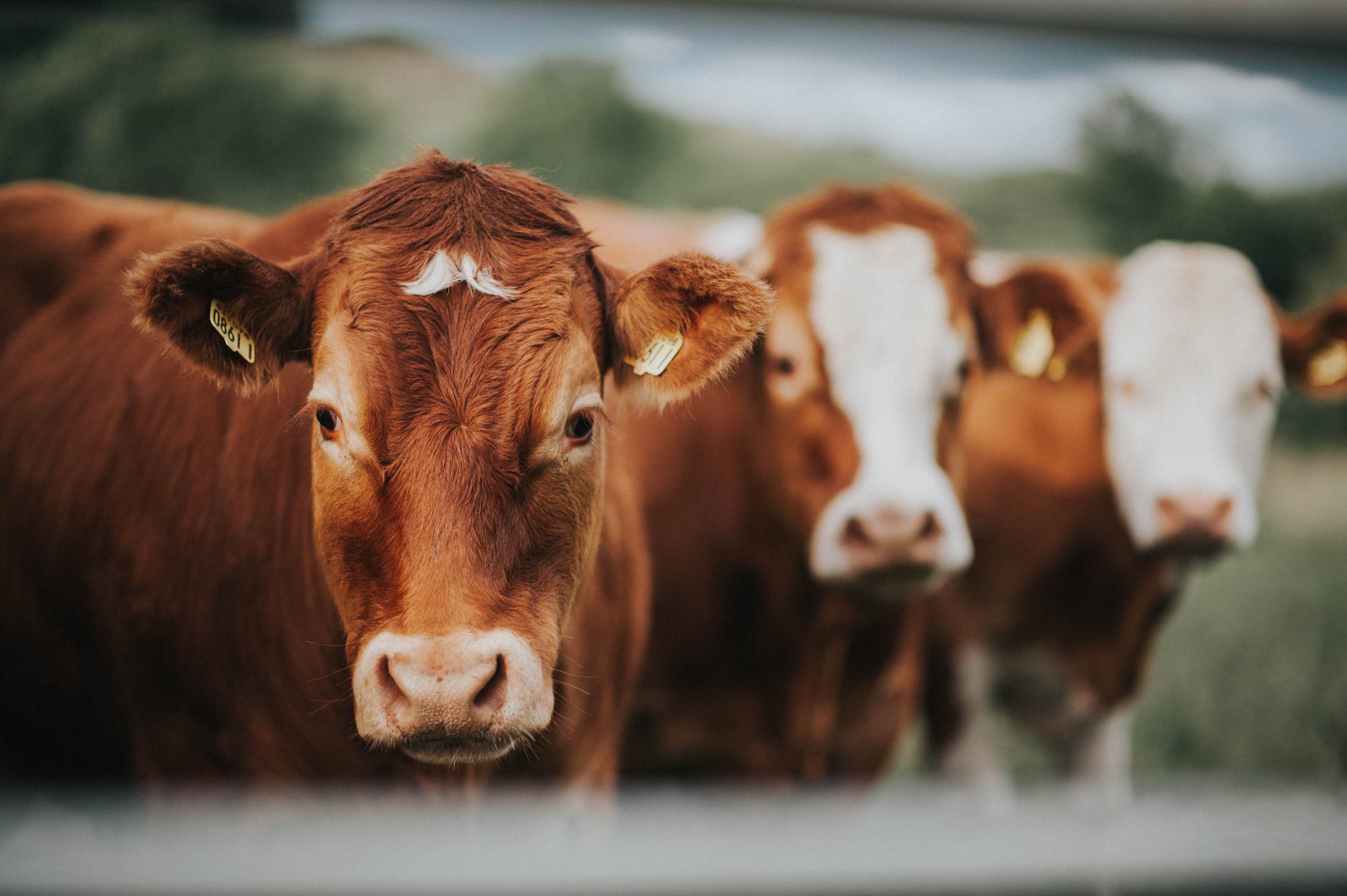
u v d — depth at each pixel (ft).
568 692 8.86
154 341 10.03
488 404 7.03
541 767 9.04
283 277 7.60
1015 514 16.06
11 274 11.32
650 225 16.01
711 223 16.38
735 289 7.76
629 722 13.69
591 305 7.95
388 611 6.97
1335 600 21.34
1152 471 15.55
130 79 23.77
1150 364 15.88
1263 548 24.25
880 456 11.60
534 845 8.63
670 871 8.17
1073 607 16.55
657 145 31.60
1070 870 8.86
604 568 9.65
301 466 8.73
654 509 13.23
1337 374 15.97
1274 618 20.84
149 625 9.26
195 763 9.36
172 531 9.20
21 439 10.43
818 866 8.43
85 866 8.78
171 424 9.50
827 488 11.98
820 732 13.91
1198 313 16.03
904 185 13.25
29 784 11.37
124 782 10.47
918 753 19.61
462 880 8.00
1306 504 26.78
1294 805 10.76
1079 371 16.24
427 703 6.56
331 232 7.83
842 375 11.92
